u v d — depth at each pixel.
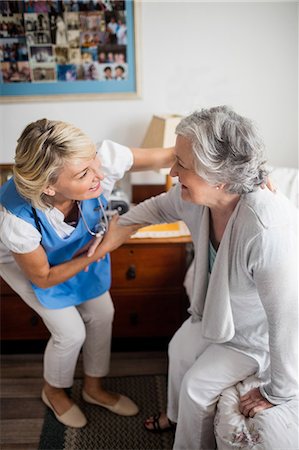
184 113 2.06
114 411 1.72
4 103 1.99
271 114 2.09
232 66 2.00
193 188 1.11
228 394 1.26
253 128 1.02
